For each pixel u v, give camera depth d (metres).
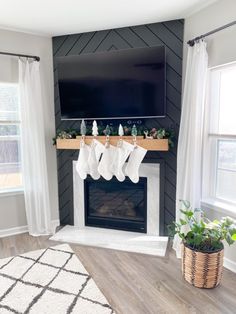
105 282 2.03
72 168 3.06
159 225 2.81
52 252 2.50
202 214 2.28
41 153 2.90
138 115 2.65
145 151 2.56
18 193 2.97
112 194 3.08
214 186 2.49
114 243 2.67
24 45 2.82
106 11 2.35
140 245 2.62
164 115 2.58
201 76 2.25
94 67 2.67
